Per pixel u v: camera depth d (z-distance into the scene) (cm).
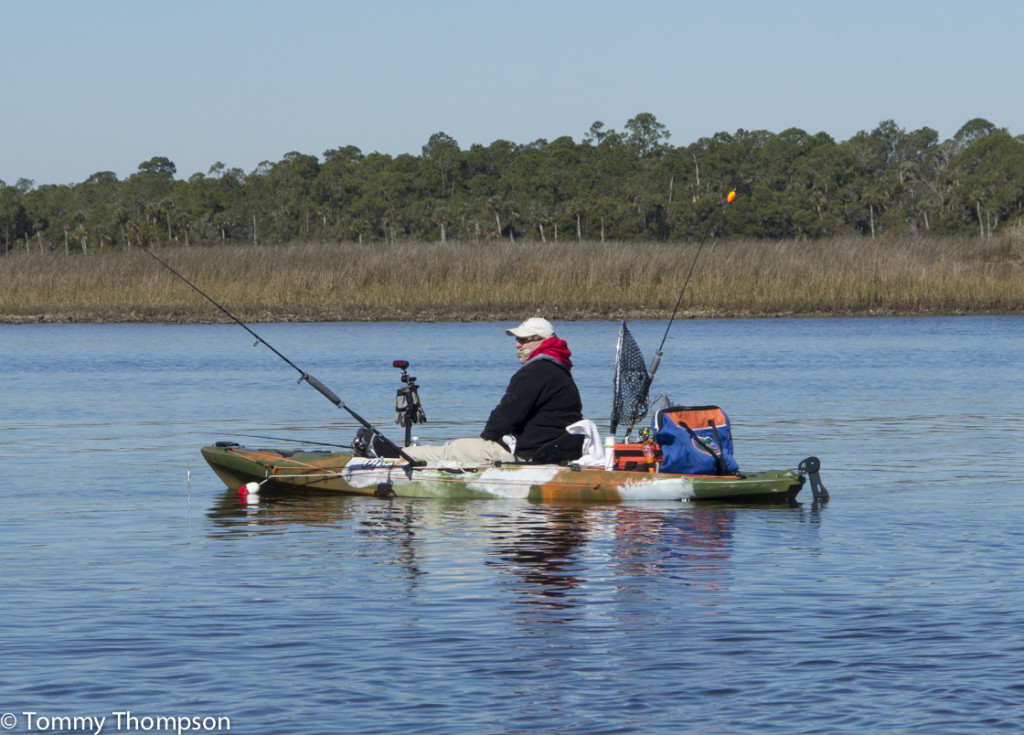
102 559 2847
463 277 13650
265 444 4797
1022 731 1761
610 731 1775
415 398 3878
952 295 13088
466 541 3064
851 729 1773
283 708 1864
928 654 2091
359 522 3338
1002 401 6206
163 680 1983
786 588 2550
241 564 2795
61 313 12900
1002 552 2895
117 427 5362
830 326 11544
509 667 2039
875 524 3262
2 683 1970
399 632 2236
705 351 9062
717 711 1844
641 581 2622
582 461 3756
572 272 13538
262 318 12769
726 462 3684
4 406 6134
